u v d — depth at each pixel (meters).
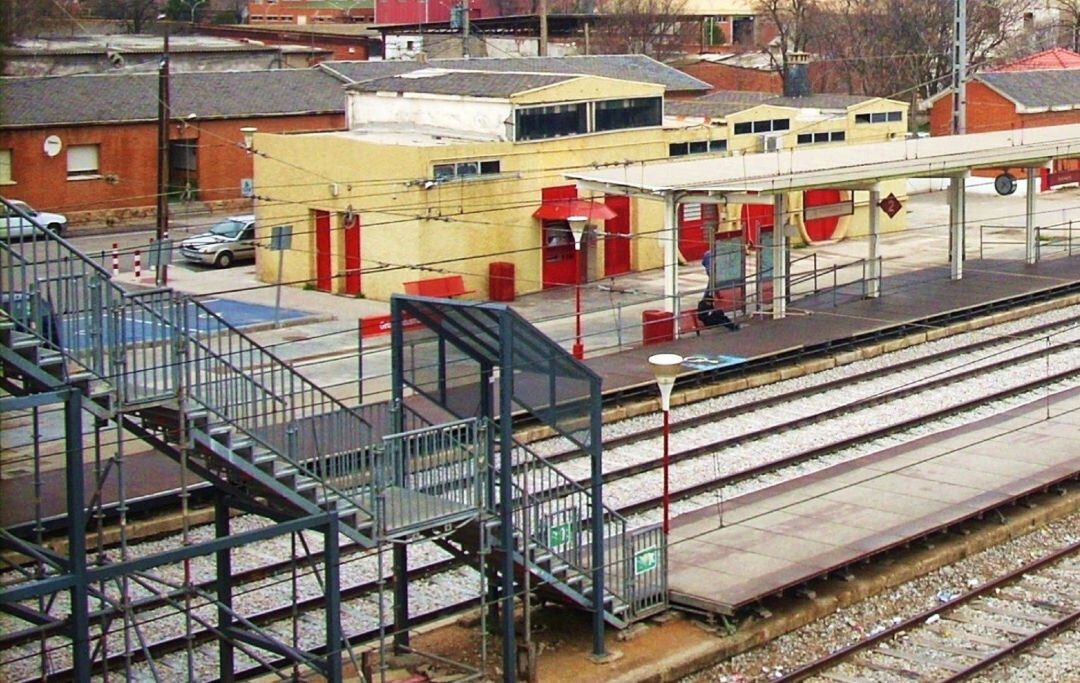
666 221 32.66
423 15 90.69
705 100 54.69
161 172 38.44
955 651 17.05
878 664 16.70
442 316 16.12
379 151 37.94
